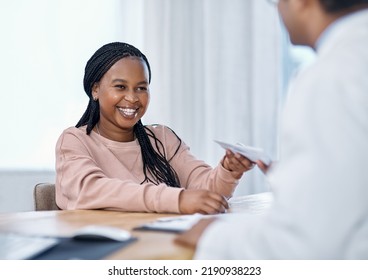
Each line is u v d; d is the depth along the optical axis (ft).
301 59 14.30
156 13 13.03
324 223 2.61
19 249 3.31
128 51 7.91
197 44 13.93
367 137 2.70
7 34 11.37
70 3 12.05
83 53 12.17
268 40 14.17
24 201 11.38
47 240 3.58
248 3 14.23
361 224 2.68
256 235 2.89
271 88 14.19
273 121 14.20
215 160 13.69
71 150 6.82
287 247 2.70
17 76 11.45
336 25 3.23
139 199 5.59
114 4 12.61
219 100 13.96
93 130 7.96
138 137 8.09
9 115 11.37
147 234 3.95
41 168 11.61
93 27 12.34
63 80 11.93
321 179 2.65
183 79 13.64
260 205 6.56
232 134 14.02
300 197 2.68
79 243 3.52
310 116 2.81
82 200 6.01
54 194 7.28
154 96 12.96
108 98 7.64
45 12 11.78
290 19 3.53
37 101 11.65
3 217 5.12
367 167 2.68
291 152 2.87
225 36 14.06
